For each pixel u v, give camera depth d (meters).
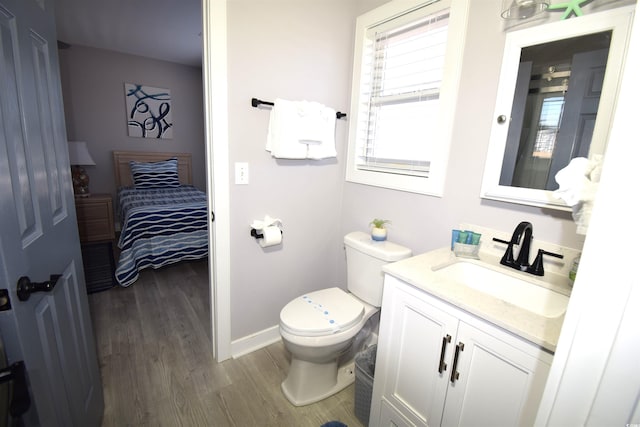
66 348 1.01
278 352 1.87
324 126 1.75
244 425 1.37
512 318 0.83
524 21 1.14
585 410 0.48
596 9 1.00
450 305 0.95
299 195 1.85
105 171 4.17
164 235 2.62
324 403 1.52
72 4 2.65
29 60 0.85
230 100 1.48
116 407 1.42
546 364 0.75
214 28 1.35
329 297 1.60
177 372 1.66
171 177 4.20
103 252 3.36
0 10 0.69
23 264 0.74
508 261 1.20
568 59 1.05
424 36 1.47
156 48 3.86
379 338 1.22
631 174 0.41
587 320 0.46
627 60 0.41
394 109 1.66
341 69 1.83
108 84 4.01
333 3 1.71
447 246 1.47
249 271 1.76
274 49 1.55
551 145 1.12
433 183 1.48
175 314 2.21
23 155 0.78
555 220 1.13
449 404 0.99
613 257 0.43
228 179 1.55
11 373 0.65
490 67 1.24
